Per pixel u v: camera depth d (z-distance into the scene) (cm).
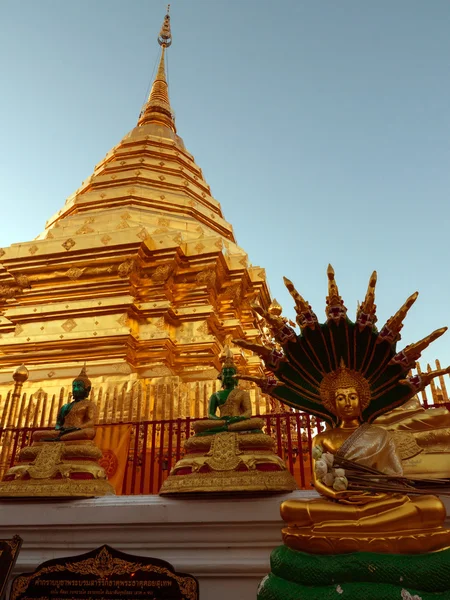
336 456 364
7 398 1088
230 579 479
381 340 399
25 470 602
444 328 385
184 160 2572
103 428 823
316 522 330
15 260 1645
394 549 298
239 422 602
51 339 1424
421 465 524
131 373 1334
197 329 1538
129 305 1488
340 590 285
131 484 784
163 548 509
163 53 3753
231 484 510
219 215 2448
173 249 1609
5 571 473
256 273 1864
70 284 1619
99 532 532
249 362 1602
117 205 2094
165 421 792
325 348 420
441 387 871
